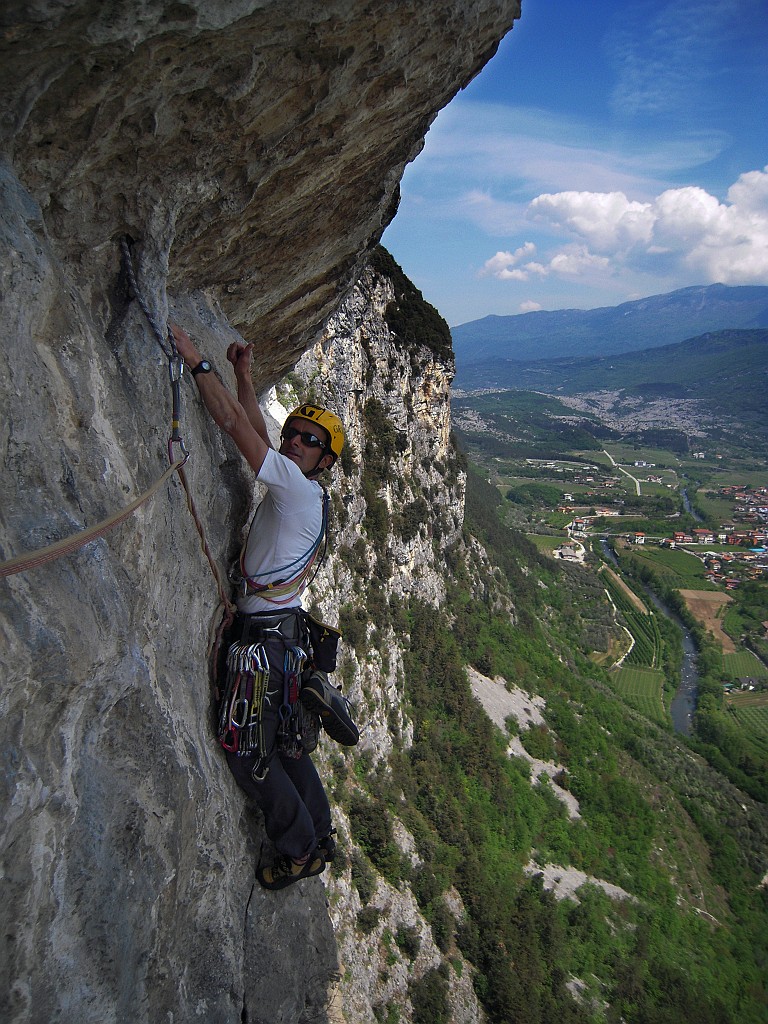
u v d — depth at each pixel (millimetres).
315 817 4113
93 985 2410
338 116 3152
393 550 41219
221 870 3490
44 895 2150
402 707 36781
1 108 2086
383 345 41812
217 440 3750
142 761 2693
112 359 2723
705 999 31250
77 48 2010
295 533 3480
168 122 2523
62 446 2301
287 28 2449
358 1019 21094
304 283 4922
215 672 3566
